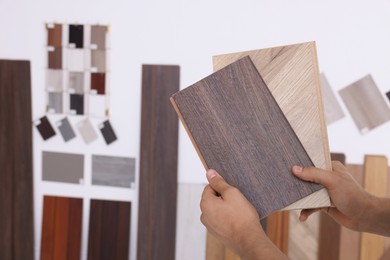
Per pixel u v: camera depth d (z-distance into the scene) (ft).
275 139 2.41
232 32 5.58
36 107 6.02
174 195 5.72
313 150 2.40
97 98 5.90
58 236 6.04
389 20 5.31
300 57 2.41
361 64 5.43
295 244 5.65
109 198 6.04
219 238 2.22
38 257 6.18
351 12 5.37
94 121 5.95
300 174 2.35
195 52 5.66
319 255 5.58
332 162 2.78
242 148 2.41
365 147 5.54
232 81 2.46
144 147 5.73
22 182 6.02
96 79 5.85
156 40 5.70
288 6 5.46
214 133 2.43
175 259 5.77
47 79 5.95
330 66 5.49
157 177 5.73
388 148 5.50
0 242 6.05
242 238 2.07
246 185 2.38
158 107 5.68
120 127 5.91
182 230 5.77
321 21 5.43
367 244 5.47
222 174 2.41
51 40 5.88
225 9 5.55
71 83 5.91
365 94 5.46
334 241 5.55
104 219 5.94
